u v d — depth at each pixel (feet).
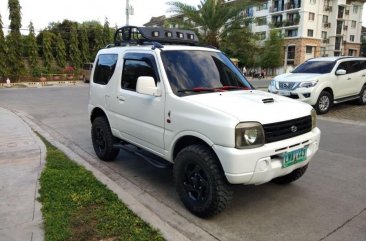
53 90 71.00
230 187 11.74
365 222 12.34
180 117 12.71
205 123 11.62
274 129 11.60
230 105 11.91
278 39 163.12
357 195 14.73
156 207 13.44
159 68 13.98
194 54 15.26
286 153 11.80
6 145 21.72
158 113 13.93
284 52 180.75
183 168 12.75
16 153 19.80
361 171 17.83
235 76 15.84
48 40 115.34
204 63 15.12
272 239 11.22
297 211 13.20
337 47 191.93
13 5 99.50
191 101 12.48
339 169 18.12
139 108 15.12
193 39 17.95
